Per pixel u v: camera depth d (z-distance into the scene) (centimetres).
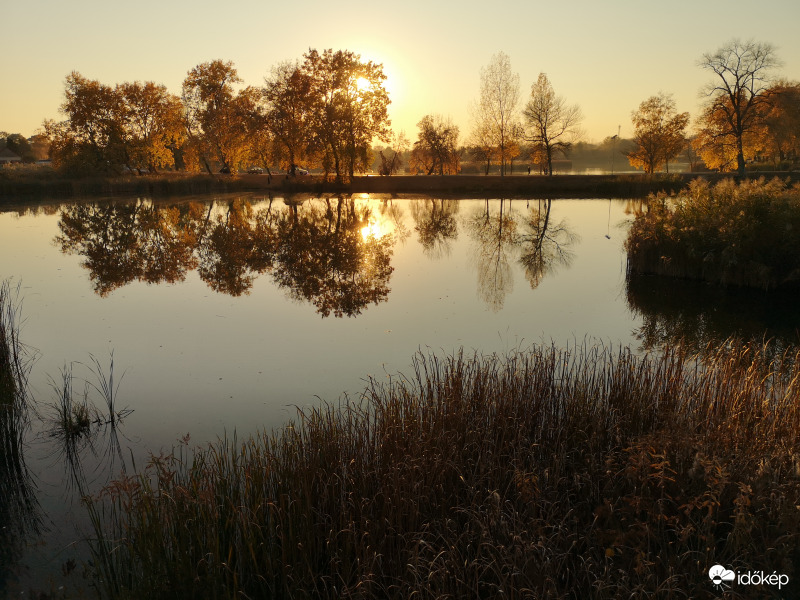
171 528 425
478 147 6250
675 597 363
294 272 1698
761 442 510
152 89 5591
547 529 431
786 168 5112
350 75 4988
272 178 6072
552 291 1425
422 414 568
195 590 384
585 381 635
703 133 4953
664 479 438
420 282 1547
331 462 487
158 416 720
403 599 376
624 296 1362
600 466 484
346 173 5547
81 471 596
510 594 374
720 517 425
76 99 5056
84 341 1023
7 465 609
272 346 994
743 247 1410
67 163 5053
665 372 651
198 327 1112
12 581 434
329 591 403
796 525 391
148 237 2419
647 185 4719
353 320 1161
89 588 425
